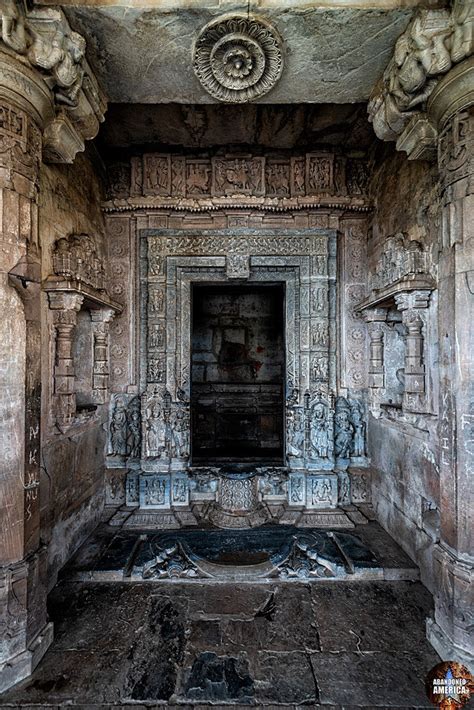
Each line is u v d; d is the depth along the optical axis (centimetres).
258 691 217
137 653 245
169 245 478
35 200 243
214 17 229
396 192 393
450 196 242
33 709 206
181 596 307
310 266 480
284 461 494
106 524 433
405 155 374
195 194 478
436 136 264
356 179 486
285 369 489
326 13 226
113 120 425
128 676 226
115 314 480
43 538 307
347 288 489
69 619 279
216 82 271
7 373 224
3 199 222
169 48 251
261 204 462
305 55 257
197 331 685
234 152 478
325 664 236
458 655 224
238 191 471
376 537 396
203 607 293
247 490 455
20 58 217
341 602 299
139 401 475
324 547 372
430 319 319
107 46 251
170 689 218
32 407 239
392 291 339
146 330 481
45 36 221
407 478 361
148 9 222
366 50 253
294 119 425
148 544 380
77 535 377
